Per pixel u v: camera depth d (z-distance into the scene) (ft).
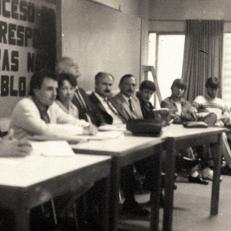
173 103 19.74
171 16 24.93
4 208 5.75
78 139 9.59
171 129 13.25
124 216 12.96
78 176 6.93
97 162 7.53
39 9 15.34
